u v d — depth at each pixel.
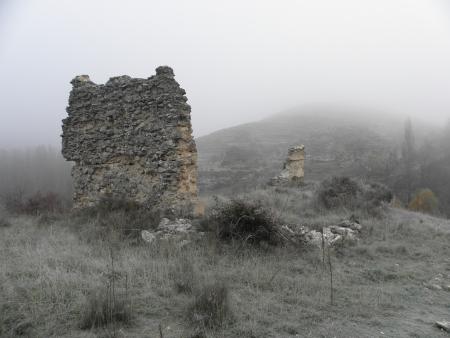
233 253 8.55
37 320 5.01
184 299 5.95
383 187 19.14
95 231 10.18
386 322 5.73
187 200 11.73
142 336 4.80
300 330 5.25
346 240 10.39
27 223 12.00
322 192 16.34
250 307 5.80
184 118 11.76
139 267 7.25
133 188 12.58
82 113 13.80
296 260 8.54
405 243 11.09
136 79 12.39
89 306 5.16
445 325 5.58
